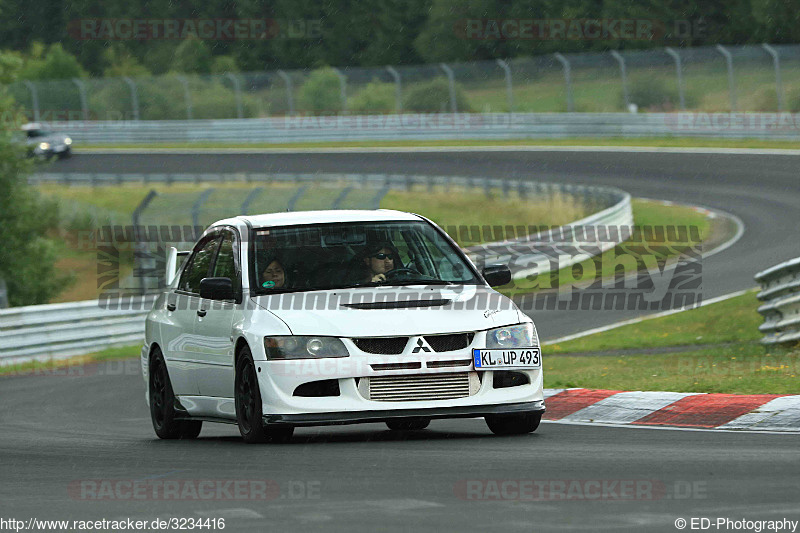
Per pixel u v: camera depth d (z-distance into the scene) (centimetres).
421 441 2909
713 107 17762
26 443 3384
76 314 7956
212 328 3189
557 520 1755
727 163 14925
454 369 2864
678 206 12531
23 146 12312
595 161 15962
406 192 14300
